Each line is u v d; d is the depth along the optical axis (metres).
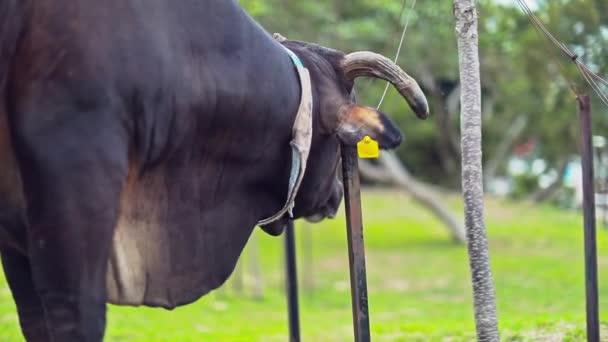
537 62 16.73
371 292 17.95
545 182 36.09
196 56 5.29
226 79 5.37
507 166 38.28
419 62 21.41
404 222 29.73
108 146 4.83
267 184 5.85
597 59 14.66
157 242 5.36
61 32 4.82
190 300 5.57
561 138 25.12
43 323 5.82
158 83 5.02
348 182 5.95
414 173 37.06
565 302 15.58
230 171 5.62
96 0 4.94
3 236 5.26
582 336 8.75
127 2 5.02
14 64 4.82
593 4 14.51
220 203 5.65
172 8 5.23
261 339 10.97
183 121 5.20
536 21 7.20
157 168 5.23
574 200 34.12
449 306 16.12
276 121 5.65
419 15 19.94
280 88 5.63
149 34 5.03
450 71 22.02
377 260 22.25
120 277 5.27
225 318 14.26
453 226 25.34
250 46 5.55
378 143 5.86
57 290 4.83
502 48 18.86
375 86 20.70
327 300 17.64
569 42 14.78
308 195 6.08
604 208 23.20
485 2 17.77
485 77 22.83
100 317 4.88
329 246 24.69
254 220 5.88
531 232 26.16
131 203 5.22
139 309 13.38
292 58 5.85
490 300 6.72
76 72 4.79
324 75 6.01
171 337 11.38
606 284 15.45
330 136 6.01
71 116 4.77
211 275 5.66
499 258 21.25
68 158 4.75
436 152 36.31
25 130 4.73
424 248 24.34
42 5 4.86
